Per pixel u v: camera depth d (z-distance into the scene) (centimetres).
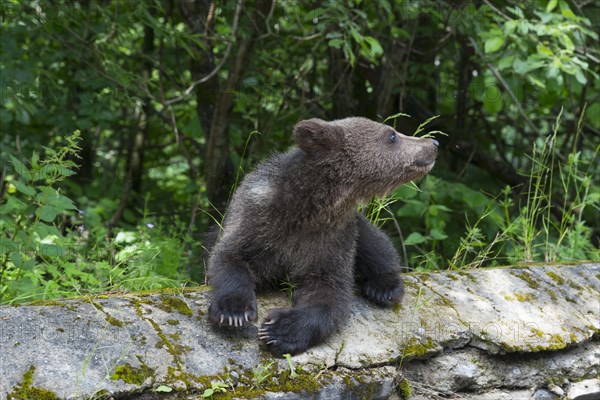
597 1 1466
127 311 673
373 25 1435
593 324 852
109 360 616
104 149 1862
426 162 817
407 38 1437
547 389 799
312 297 734
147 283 877
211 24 1318
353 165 766
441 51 1577
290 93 1475
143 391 607
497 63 1313
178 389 616
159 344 646
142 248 945
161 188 1828
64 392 578
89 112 1461
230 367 653
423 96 1642
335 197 752
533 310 843
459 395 761
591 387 814
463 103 1609
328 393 665
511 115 1845
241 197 784
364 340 730
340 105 1488
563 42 1177
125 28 1295
